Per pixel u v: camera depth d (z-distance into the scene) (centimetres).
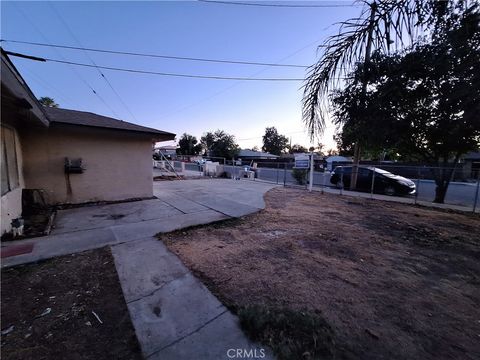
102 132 646
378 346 171
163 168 1884
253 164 2203
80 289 239
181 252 336
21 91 292
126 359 156
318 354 160
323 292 243
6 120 413
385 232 459
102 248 344
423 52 252
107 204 655
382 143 617
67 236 390
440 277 285
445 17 213
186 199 748
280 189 1088
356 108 299
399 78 282
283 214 589
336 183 1227
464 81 261
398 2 213
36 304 214
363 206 716
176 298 225
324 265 308
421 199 877
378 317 205
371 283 266
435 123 513
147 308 209
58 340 173
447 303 231
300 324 186
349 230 468
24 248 335
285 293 238
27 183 564
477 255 353
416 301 233
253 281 261
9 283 247
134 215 537
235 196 830
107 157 672
